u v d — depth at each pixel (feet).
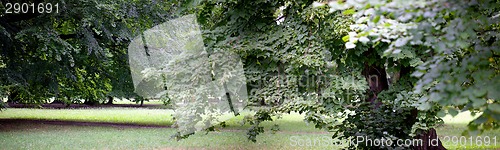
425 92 18.34
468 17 11.03
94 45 51.39
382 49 19.21
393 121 22.03
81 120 76.64
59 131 55.52
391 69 21.39
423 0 9.96
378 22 11.50
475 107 10.89
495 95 10.32
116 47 63.10
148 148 40.68
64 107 128.88
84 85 70.54
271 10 24.11
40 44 47.57
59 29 53.26
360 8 10.17
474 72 11.48
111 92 75.56
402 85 22.20
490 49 12.09
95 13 47.91
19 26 50.67
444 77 11.31
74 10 47.39
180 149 39.93
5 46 50.62
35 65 55.67
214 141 44.55
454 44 11.18
